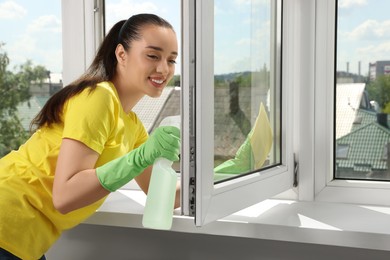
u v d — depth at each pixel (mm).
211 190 1246
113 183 1185
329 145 1674
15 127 2283
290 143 1656
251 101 1482
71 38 1889
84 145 1197
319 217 1486
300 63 1651
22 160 1312
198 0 1167
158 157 1188
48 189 1277
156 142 1169
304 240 1382
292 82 1655
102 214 1570
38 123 1334
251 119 1484
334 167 1695
